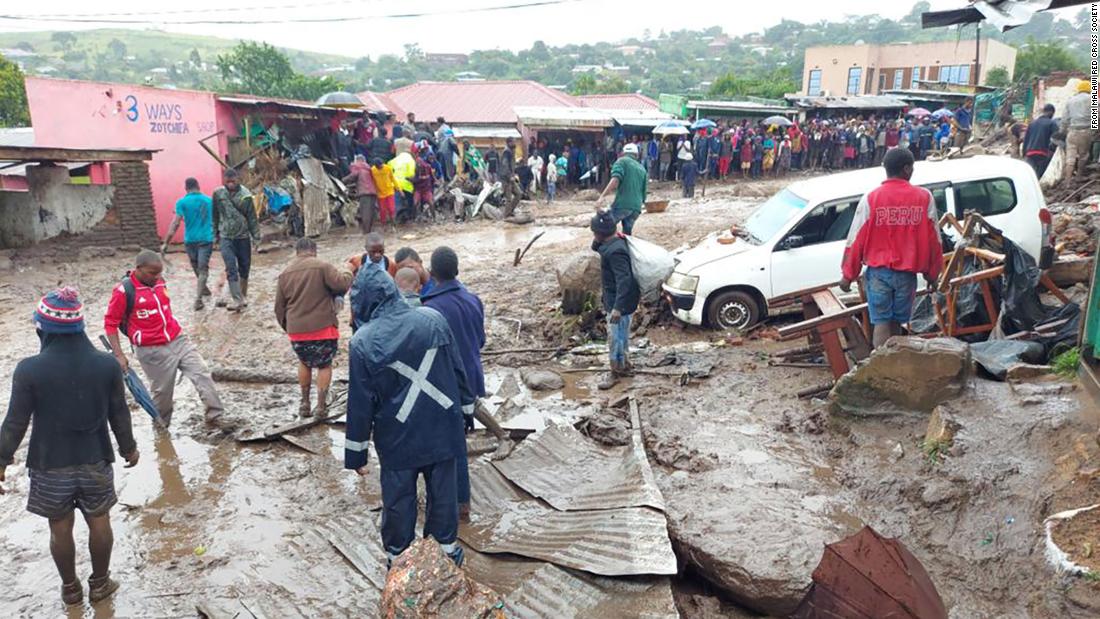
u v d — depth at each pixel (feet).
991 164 27.63
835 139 103.86
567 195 86.48
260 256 48.78
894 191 19.38
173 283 40.73
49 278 41.57
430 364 13.80
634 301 24.32
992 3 20.20
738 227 31.76
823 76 220.43
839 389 19.34
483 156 89.66
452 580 11.87
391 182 55.67
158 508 17.75
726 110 110.63
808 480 17.28
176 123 56.08
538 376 25.27
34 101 52.85
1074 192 41.75
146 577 15.02
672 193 84.33
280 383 26.08
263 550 15.89
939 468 16.01
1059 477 14.40
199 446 21.13
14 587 14.76
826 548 11.94
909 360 18.42
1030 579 12.74
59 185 46.93
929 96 121.49
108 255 47.47
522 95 116.67
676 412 21.90
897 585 11.47
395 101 113.60
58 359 13.21
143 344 20.77
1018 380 18.47
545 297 35.45
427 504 14.44
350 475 19.26
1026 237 26.78
